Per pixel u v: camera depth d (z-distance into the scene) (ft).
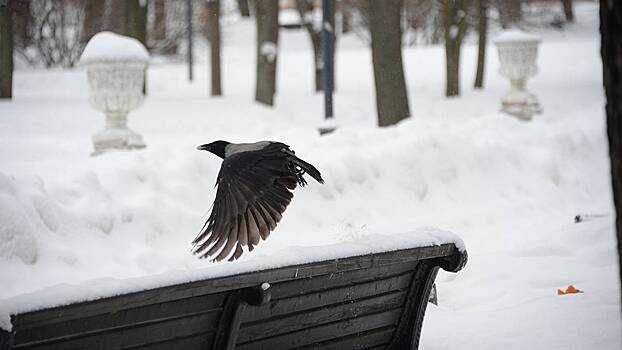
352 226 38.24
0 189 28.22
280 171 11.50
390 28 58.34
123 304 13.41
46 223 28.94
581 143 55.83
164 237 32.22
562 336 22.45
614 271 30.83
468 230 41.45
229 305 15.60
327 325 18.01
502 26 152.87
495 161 48.80
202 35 146.10
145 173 34.01
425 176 44.60
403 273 19.22
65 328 13.26
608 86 12.75
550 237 36.35
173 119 69.56
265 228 11.19
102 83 47.78
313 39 100.27
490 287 30.01
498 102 87.97
